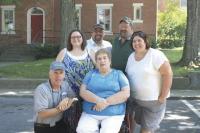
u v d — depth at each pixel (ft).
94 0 114.32
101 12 114.62
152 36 112.98
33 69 63.82
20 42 111.86
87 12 114.52
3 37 112.37
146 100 20.35
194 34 63.52
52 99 18.02
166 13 132.67
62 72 17.97
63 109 17.66
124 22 22.54
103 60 19.10
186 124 34.63
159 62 19.98
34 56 99.09
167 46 122.52
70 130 18.74
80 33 20.61
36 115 18.12
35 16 112.16
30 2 111.75
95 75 19.24
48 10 110.73
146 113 20.90
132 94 20.59
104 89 19.01
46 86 17.99
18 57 98.89
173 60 75.10
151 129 21.03
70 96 18.83
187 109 41.83
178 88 53.78
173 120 36.14
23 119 36.52
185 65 63.41
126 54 22.39
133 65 20.43
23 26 112.27
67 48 20.74
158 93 20.36
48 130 18.25
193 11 63.41
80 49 20.70
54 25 111.14
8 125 34.04
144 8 113.39
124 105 19.36
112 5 113.80
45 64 70.44
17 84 54.85
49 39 110.83
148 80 20.11
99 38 25.72
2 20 113.29
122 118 19.10
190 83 53.78
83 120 18.86
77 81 20.45
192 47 63.46
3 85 55.01
